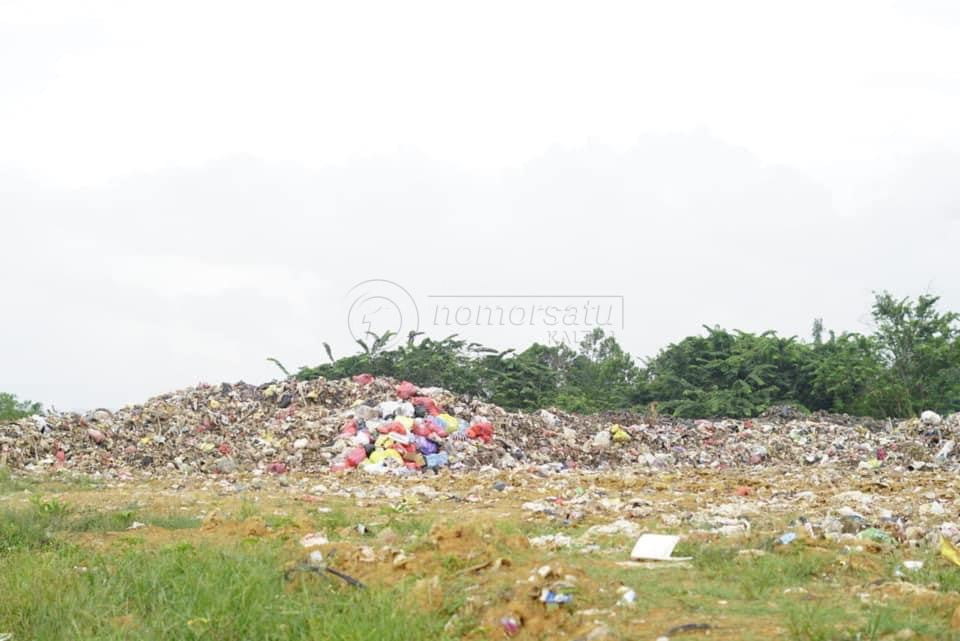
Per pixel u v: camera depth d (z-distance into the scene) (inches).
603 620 259.4
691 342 1562.5
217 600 285.6
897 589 287.9
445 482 706.2
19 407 1279.5
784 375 1489.9
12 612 297.9
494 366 1503.4
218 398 987.3
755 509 512.1
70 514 474.9
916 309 1505.9
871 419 1177.4
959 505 523.5
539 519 485.7
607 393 1616.6
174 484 705.0
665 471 833.5
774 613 265.3
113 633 273.9
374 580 316.5
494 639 255.4
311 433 883.4
